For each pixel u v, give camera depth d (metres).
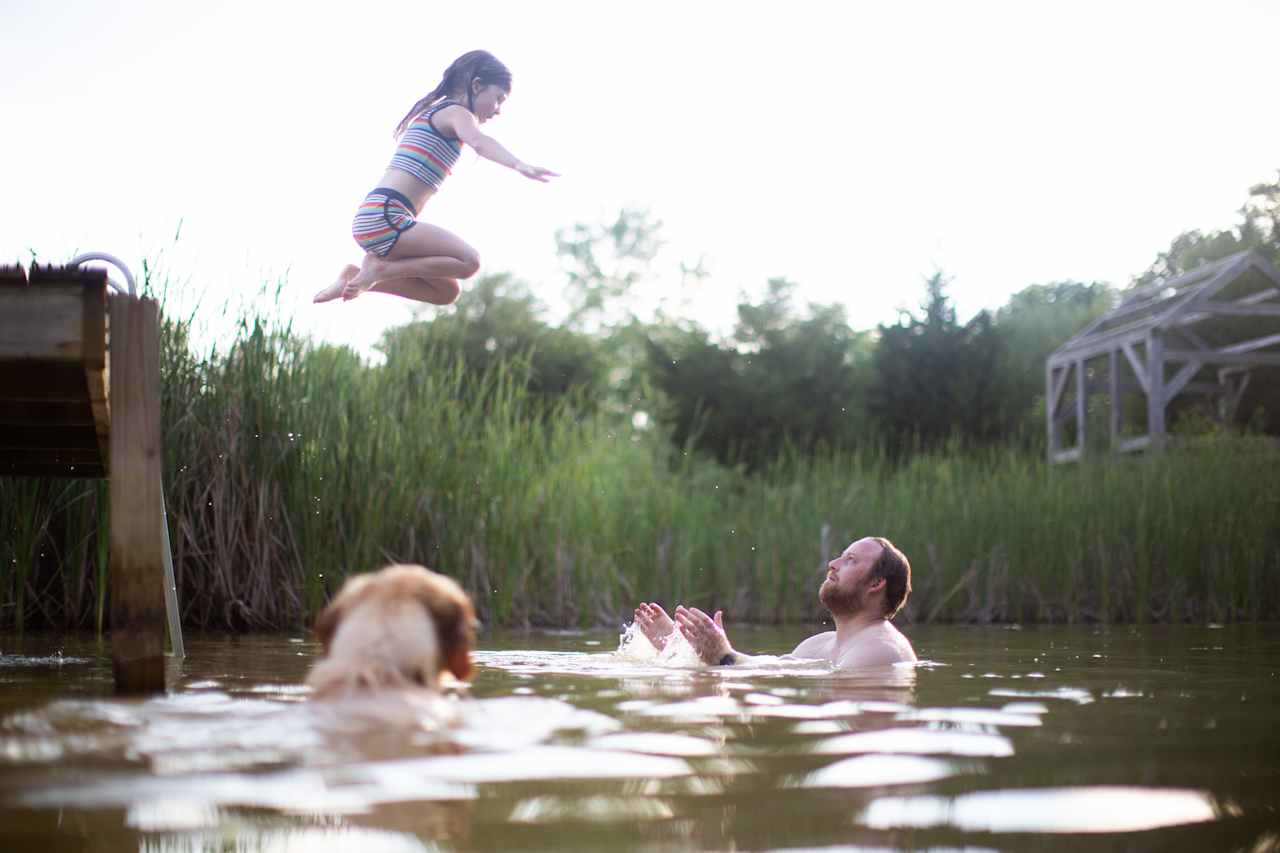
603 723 2.13
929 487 9.84
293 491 6.44
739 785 1.60
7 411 3.20
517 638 5.87
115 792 1.45
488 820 1.36
